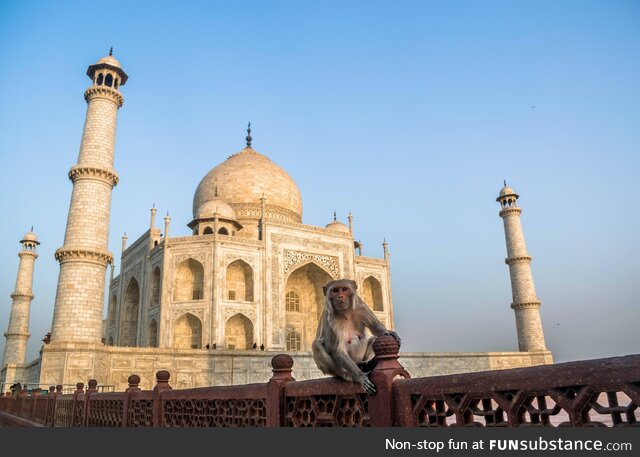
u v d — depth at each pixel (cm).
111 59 4219
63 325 3431
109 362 3491
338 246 6144
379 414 519
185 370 3706
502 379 410
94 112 4028
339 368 600
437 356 4981
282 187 6894
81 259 3575
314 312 6184
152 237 5591
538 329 5962
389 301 6444
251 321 5122
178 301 5003
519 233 6350
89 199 3756
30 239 6169
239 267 5453
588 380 347
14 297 5941
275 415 684
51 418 1925
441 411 470
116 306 6412
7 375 4897
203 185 6944
